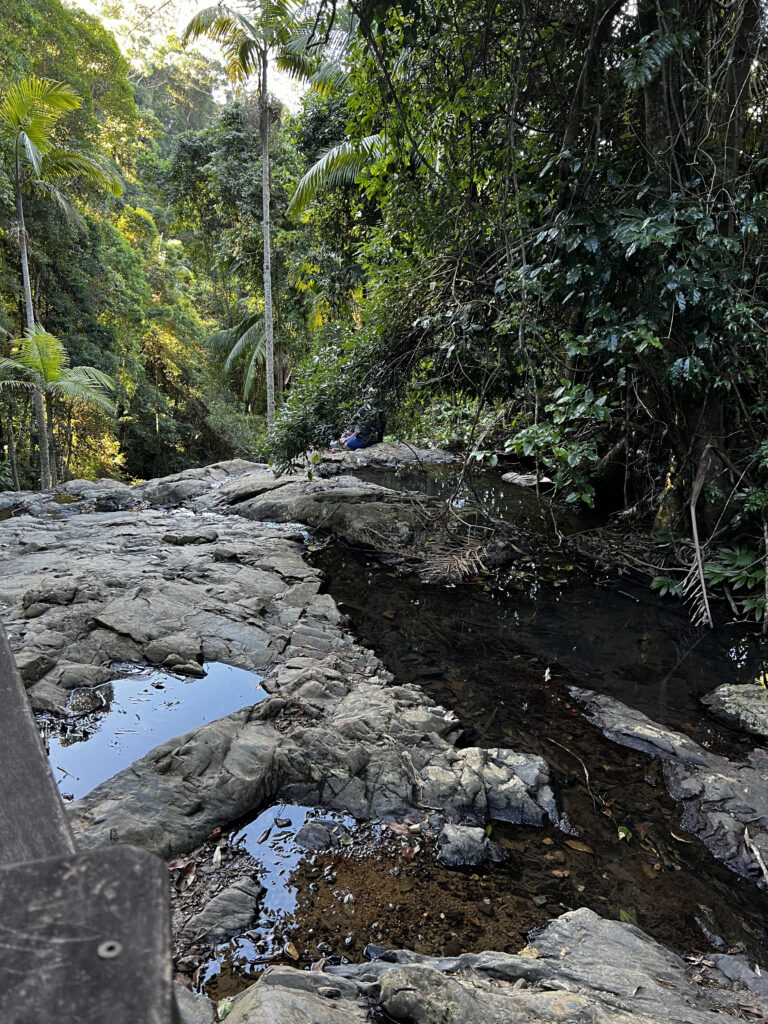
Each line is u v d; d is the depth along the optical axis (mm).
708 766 3697
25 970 421
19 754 804
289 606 5586
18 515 8898
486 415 6844
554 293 5238
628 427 7039
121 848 524
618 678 4656
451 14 5004
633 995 2125
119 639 4793
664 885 2916
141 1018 389
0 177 13305
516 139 5508
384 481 9945
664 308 4703
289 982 1980
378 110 5578
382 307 6445
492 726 4055
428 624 5480
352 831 3146
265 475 9758
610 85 5137
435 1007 1839
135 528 7688
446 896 2775
